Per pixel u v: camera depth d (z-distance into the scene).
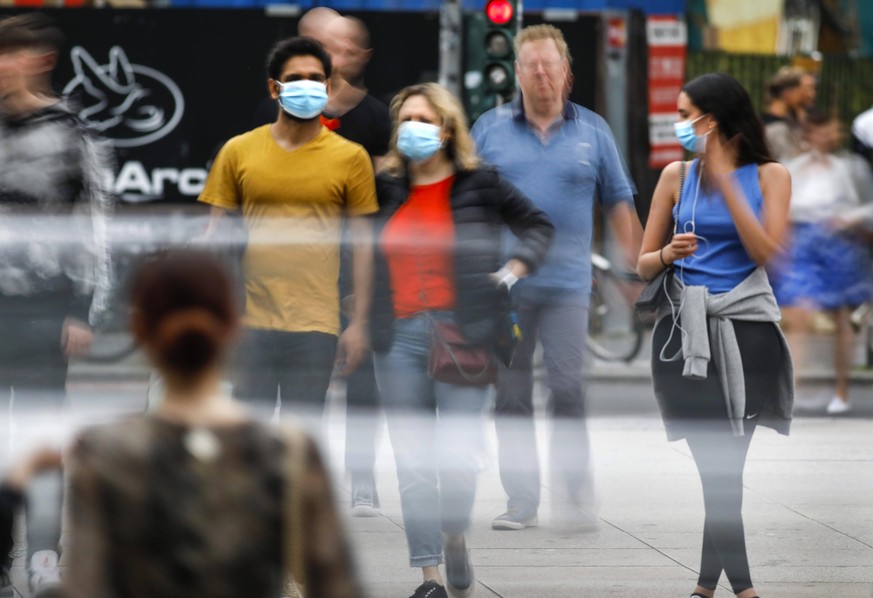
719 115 16.84
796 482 17.16
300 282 14.56
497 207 16.84
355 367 15.05
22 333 13.20
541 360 16.66
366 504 15.02
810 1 55.62
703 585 15.93
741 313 16.61
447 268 15.44
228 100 47.16
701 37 53.84
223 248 14.45
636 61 49.31
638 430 16.17
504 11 38.00
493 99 38.22
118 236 14.02
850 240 29.02
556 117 20.83
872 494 17.23
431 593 15.48
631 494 15.91
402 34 46.69
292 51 17.39
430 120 16.91
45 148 17.44
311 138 17.45
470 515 15.74
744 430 16.66
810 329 28.17
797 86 32.00
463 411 15.43
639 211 33.72
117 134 47.06
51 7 46.78
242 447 8.52
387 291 15.22
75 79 46.94
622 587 15.81
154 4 50.25
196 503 8.38
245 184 17.30
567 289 16.73
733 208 16.52
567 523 15.89
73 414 12.30
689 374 16.34
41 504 11.32
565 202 20.56
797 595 16.75
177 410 8.65
